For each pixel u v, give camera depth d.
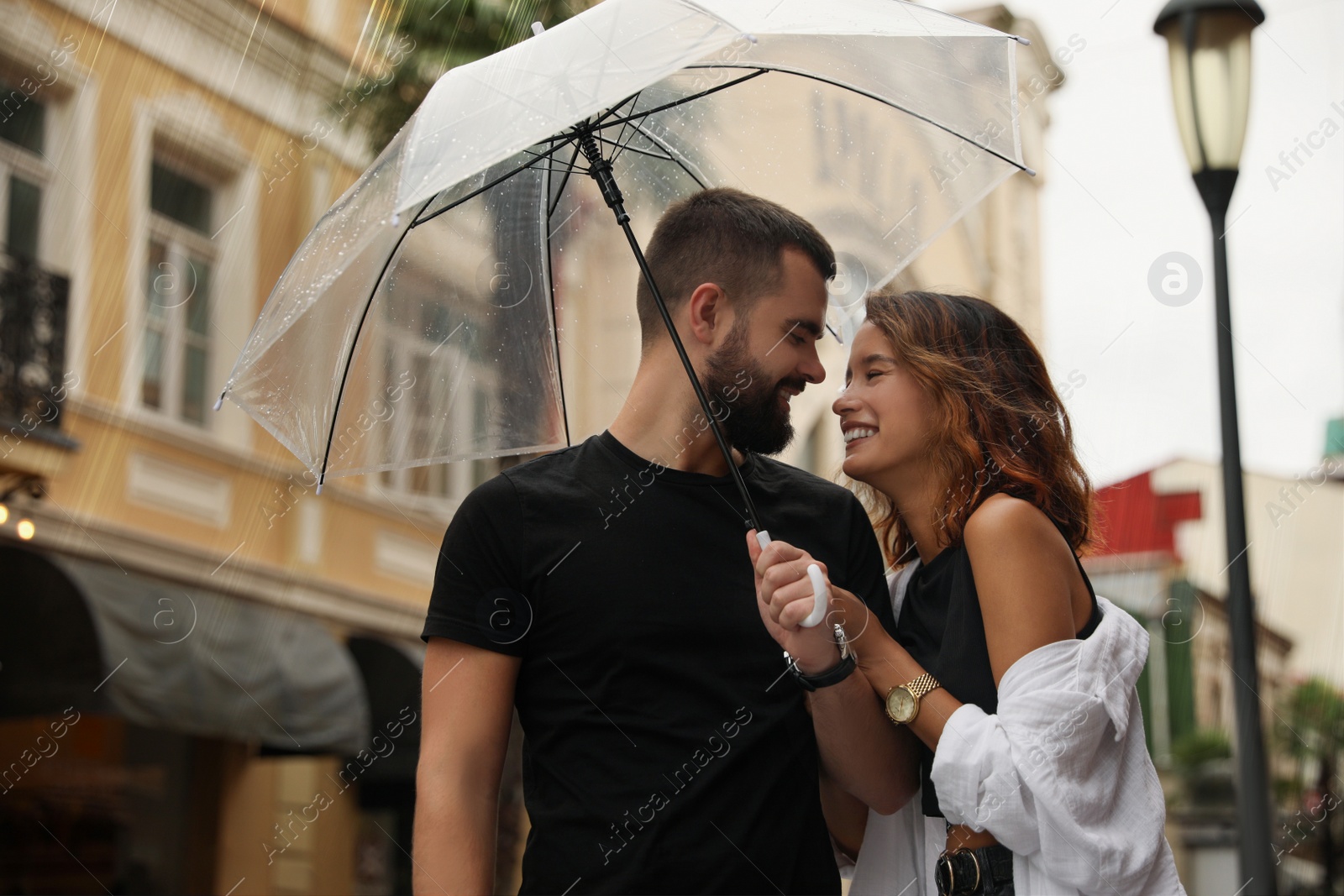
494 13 8.73
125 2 8.81
